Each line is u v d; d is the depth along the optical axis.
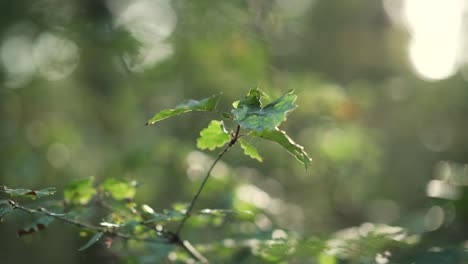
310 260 2.88
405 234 2.70
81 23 6.25
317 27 10.97
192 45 6.44
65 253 8.62
